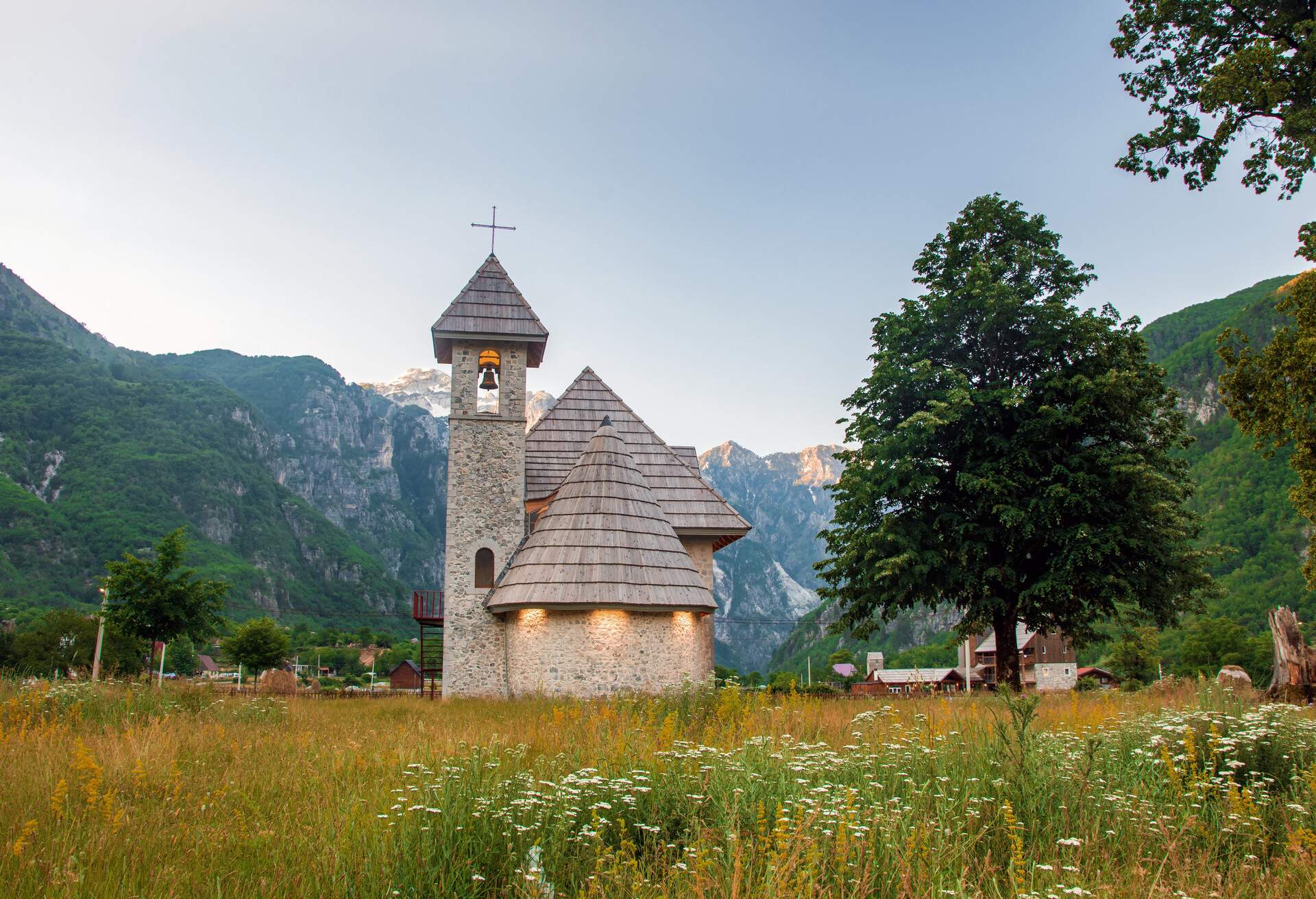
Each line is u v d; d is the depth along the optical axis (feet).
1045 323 90.79
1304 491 72.28
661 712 55.83
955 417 87.45
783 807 24.77
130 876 20.57
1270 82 64.59
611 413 119.24
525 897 19.61
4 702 51.67
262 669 226.38
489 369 113.50
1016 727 30.58
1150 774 29.35
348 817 24.95
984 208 100.94
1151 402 91.30
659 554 95.20
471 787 27.48
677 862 21.75
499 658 99.91
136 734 41.70
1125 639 96.32
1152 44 74.18
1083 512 83.20
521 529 104.22
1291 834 22.44
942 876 19.94
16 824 24.90
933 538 89.76
